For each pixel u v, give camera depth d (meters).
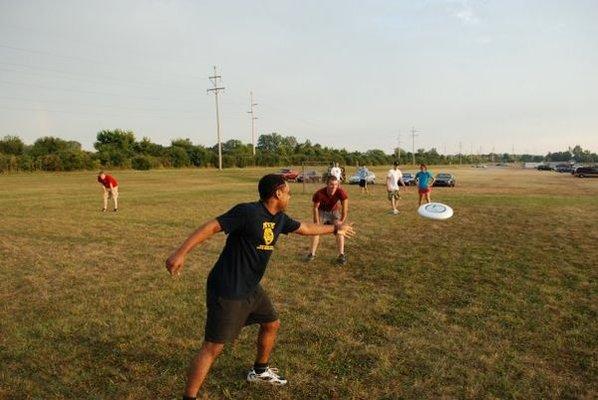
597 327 5.07
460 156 158.75
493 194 25.09
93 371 4.06
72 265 8.06
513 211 16.20
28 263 8.22
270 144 137.25
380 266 7.95
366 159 96.12
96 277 7.25
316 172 39.50
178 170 62.78
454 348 4.55
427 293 6.37
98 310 5.65
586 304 5.86
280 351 4.46
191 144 75.12
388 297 6.18
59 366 4.16
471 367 4.16
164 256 8.80
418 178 17.05
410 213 15.89
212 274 3.42
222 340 3.33
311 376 3.99
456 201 20.36
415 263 8.15
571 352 4.46
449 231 11.77
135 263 8.22
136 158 61.41
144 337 4.80
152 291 6.46
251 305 3.46
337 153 91.56
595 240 10.29
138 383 3.85
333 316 5.45
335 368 4.13
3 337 4.81
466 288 6.61
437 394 3.71
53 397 3.64
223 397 3.65
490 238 10.67
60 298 6.16
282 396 3.68
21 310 5.68
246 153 81.75
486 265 7.96
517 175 56.62
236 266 3.35
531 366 4.17
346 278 7.18
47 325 5.13
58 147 63.00
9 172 48.97
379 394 3.71
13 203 19.12
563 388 3.79
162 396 3.66
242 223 3.29
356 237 10.85
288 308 5.74
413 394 3.71
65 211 16.19
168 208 17.30
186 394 3.31
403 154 132.12
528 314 5.50
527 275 7.27
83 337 4.81
